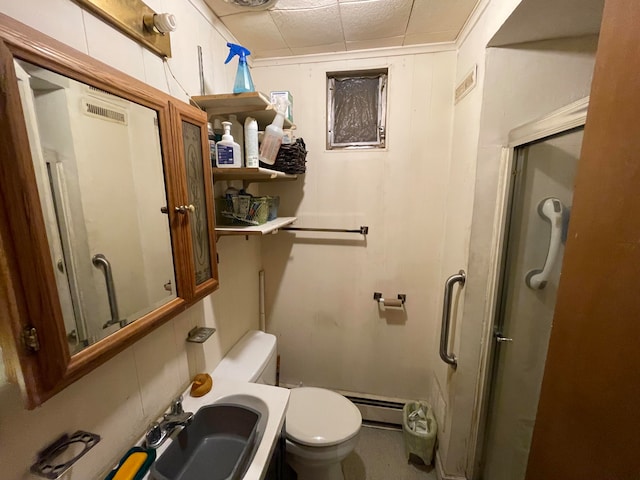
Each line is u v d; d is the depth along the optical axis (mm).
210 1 1049
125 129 654
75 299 545
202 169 895
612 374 376
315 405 1363
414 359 1685
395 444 1626
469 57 1187
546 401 534
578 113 707
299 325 1771
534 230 1013
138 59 753
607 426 383
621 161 365
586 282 431
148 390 835
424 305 1612
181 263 792
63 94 518
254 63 1515
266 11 1115
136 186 697
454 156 1371
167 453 764
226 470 816
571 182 847
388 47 1393
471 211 1155
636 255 340
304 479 1278
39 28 517
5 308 408
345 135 1559
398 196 1523
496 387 1231
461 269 1271
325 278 1687
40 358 448
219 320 1238
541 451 547
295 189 1611
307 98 1512
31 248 433
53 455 565
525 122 1043
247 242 1521
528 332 1046
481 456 1307
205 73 1078
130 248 688
